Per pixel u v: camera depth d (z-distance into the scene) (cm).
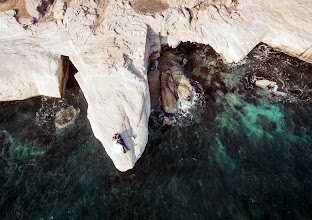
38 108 1473
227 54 1548
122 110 1246
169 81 1498
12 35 1450
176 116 1423
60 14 1473
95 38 1409
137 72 1340
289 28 1498
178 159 1266
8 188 1197
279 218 1068
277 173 1203
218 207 1109
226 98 1488
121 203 1139
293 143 1299
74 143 1340
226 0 1557
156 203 1132
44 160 1283
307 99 1468
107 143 1186
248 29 1499
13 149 1323
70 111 1458
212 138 1334
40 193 1177
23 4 1526
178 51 1708
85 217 1105
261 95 1495
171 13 1463
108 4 1529
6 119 1434
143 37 1402
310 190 1147
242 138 1327
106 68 1316
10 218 1110
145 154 1285
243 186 1168
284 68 1603
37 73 1400
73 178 1223
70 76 1603
